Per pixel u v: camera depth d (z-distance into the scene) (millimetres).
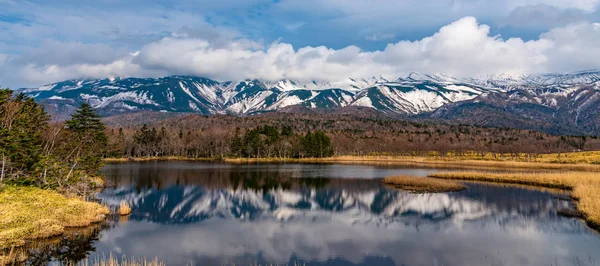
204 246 28953
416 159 157250
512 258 25516
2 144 36500
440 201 49844
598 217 33906
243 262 25172
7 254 24047
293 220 39312
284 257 26344
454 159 148250
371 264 24828
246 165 125438
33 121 46250
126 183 70312
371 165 125188
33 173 41406
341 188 64500
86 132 51656
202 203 49875
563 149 169250
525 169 97250
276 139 173000
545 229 33281
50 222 29797
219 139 181000
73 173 46438
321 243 30000
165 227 35312
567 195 52531
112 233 31969
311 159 164500
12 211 29328
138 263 24000
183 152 179500
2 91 41219
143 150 169875
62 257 24719
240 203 50156
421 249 28156
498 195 53781
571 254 26031
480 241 30016
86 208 36469
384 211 43969
